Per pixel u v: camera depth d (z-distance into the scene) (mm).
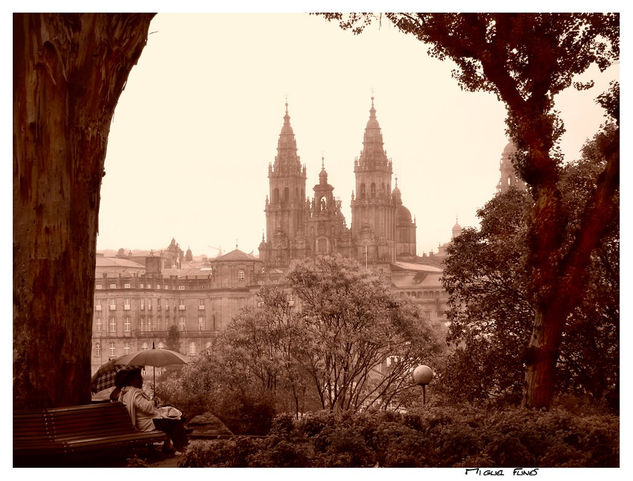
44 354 15180
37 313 15180
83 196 15484
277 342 74000
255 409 27156
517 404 39438
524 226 39594
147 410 17594
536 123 24125
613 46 24562
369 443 17438
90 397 15945
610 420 18578
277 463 15906
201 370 73938
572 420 18203
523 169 24438
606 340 35906
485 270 43906
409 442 16547
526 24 23953
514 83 24578
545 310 23656
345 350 71000
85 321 15641
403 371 73812
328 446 16812
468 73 25344
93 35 15344
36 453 14484
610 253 33062
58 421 14766
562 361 38625
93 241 15734
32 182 15188
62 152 15258
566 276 23281
